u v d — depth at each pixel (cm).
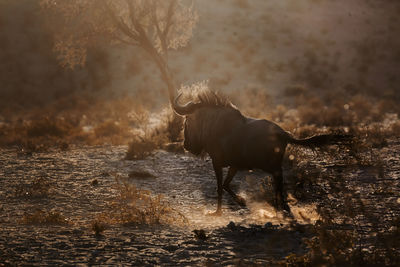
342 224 2969
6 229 3017
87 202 3866
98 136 8500
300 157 5175
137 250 2577
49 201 3897
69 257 2453
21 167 5606
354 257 2339
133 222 3172
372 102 13562
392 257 2341
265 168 3127
